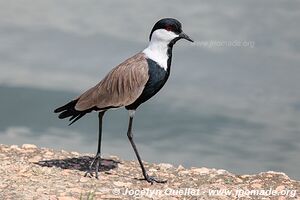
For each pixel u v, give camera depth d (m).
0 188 8.95
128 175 10.22
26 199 8.66
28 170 9.79
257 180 10.26
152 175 10.34
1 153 10.70
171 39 9.73
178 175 10.45
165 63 9.80
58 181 9.47
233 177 10.44
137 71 9.69
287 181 10.28
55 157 10.75
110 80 9.81
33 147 11.20
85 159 10.82
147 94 9.78
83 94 10.00
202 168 10.85
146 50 9.88
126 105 9.80
